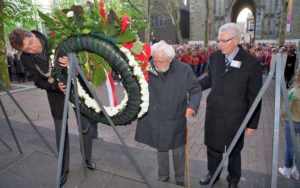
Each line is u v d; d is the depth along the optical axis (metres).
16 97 9.20
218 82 2.66
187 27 42.62
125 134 5.11
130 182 2.68
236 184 2.88
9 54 13.55
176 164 2.91
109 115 2.35
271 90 9.12
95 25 2.08
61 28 2.16
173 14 18.00
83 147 2.71
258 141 4.68
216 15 34.06
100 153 3.95
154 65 2.57
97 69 2.40
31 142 4.19
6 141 3.75
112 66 2.13
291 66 9.83
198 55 12.52
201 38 35.16
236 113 2.59
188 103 2.71
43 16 2.20
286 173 3.34
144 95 2.12
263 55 13.30
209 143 2.84
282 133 5.03
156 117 2.67
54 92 2.53
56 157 3.16
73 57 2.08
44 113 6.80
